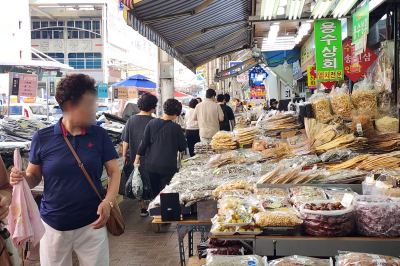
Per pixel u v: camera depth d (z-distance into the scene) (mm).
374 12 6137
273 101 11453
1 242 1824
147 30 5391
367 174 3369
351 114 4922
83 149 2398
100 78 54750
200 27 6723
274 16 6574
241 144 5398
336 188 3244
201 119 8062
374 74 5922
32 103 15695
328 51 6684
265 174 3555
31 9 51688
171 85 8891
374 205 2395
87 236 2408
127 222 5742
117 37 34281
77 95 2236
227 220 2520
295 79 13227
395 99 5547
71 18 55875
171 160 5145
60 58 56812
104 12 37781
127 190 5383
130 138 5719
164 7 4789
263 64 12992
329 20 6645
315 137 4676
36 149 2391
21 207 2203
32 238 2256
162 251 4422
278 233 2463
